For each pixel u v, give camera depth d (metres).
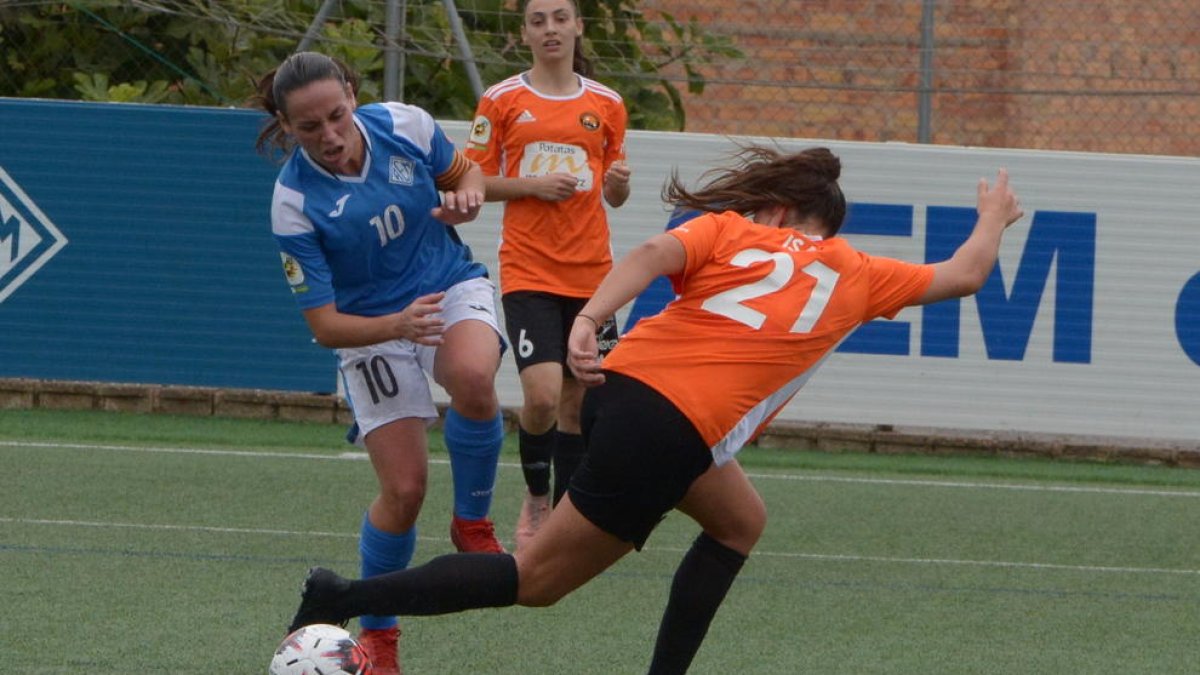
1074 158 34.62
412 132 16.81
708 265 14.55
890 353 35.09
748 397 14.23
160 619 19.31
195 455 31.73
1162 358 34.94
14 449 31.59
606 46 39.72
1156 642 20.00
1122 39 40.66
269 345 35.69
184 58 40.22
